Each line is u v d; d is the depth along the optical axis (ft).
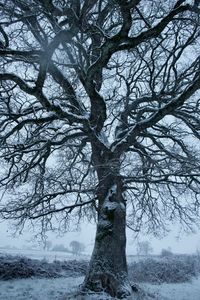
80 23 27.20
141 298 31.99
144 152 41.65
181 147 42.16
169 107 34.45
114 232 34.17
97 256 33.40
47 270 51.80
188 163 35.88
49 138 37.37
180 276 57.06
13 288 38.11
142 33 26.66
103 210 35.40
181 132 42.88
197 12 26.43
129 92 40.34
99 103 33.78
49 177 37.40
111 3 28.43
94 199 39.75
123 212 35.50
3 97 34.14
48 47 25.81
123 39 26.58
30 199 41.16
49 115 34.58
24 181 39.40
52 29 27.35
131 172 34.12
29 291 36.55
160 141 44.37
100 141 35.63
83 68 32.04
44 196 39.29
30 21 28.96
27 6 26.71
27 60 28.32
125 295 31.09
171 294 41.37
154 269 58.44
